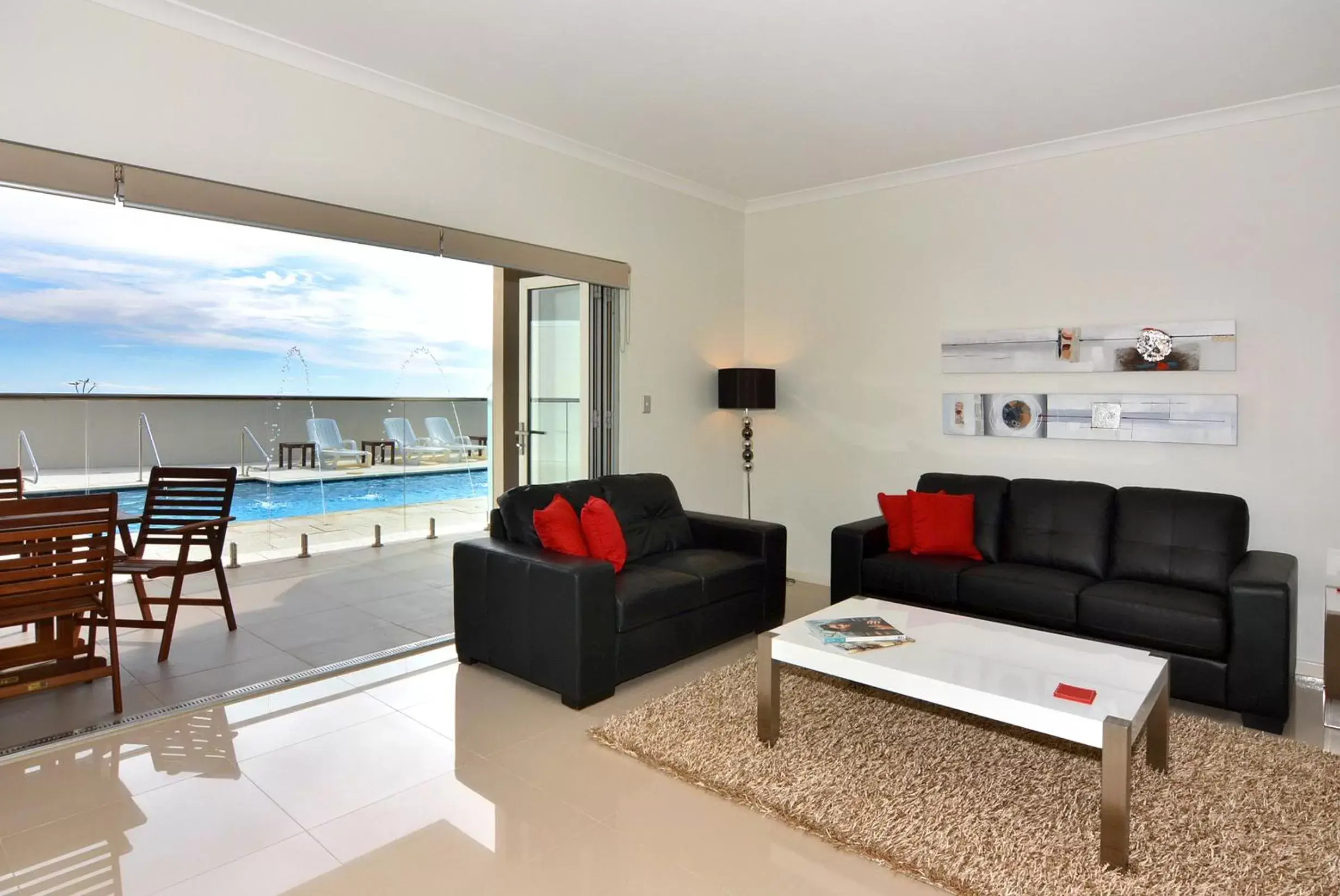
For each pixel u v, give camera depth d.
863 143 4.24
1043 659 2.51
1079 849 2.09
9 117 2.52
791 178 4.95
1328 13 2.75
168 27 2.85
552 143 4.19
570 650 3.08
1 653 3.05
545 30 2.97
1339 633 2.84
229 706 3.11
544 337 5.47
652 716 2.97
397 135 3.55
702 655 3.80
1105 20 2.82
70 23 2.63
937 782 2.47
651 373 4.93
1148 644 3.16
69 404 4.82
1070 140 4.11
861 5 2.75
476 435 6.92
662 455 5.04
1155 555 3.57
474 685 3.38
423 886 1.94
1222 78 3.32
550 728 2.92
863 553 4.02
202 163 2.95
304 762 2.62
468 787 2.46
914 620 2.98
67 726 2.87
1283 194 3.57
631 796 2.42
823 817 2.26
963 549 3.98
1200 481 3.82
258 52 3.07
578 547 3.47
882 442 4.96
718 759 2.62
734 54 3.17
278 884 1.94
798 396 5.38
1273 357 3.61
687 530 4.27
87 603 2.90
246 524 5.68
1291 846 2.10
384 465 6.43
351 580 5.20
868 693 3.23
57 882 1.93
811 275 5.28
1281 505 3.61
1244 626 2.91
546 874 2.00
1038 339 4.27
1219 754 2.65
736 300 5.59
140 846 2.10
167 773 2.53
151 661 3.60
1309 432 3.54
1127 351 3.99
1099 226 4.09
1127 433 4.00
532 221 4.14
